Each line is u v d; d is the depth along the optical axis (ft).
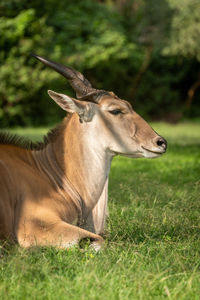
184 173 69.31
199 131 159.84
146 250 33.22
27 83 145.18
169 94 209.56
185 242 35.29
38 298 24.73
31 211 33.60
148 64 187.42
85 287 25.48
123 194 51.34
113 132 36.11
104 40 154.40
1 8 147.13
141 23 139.54
